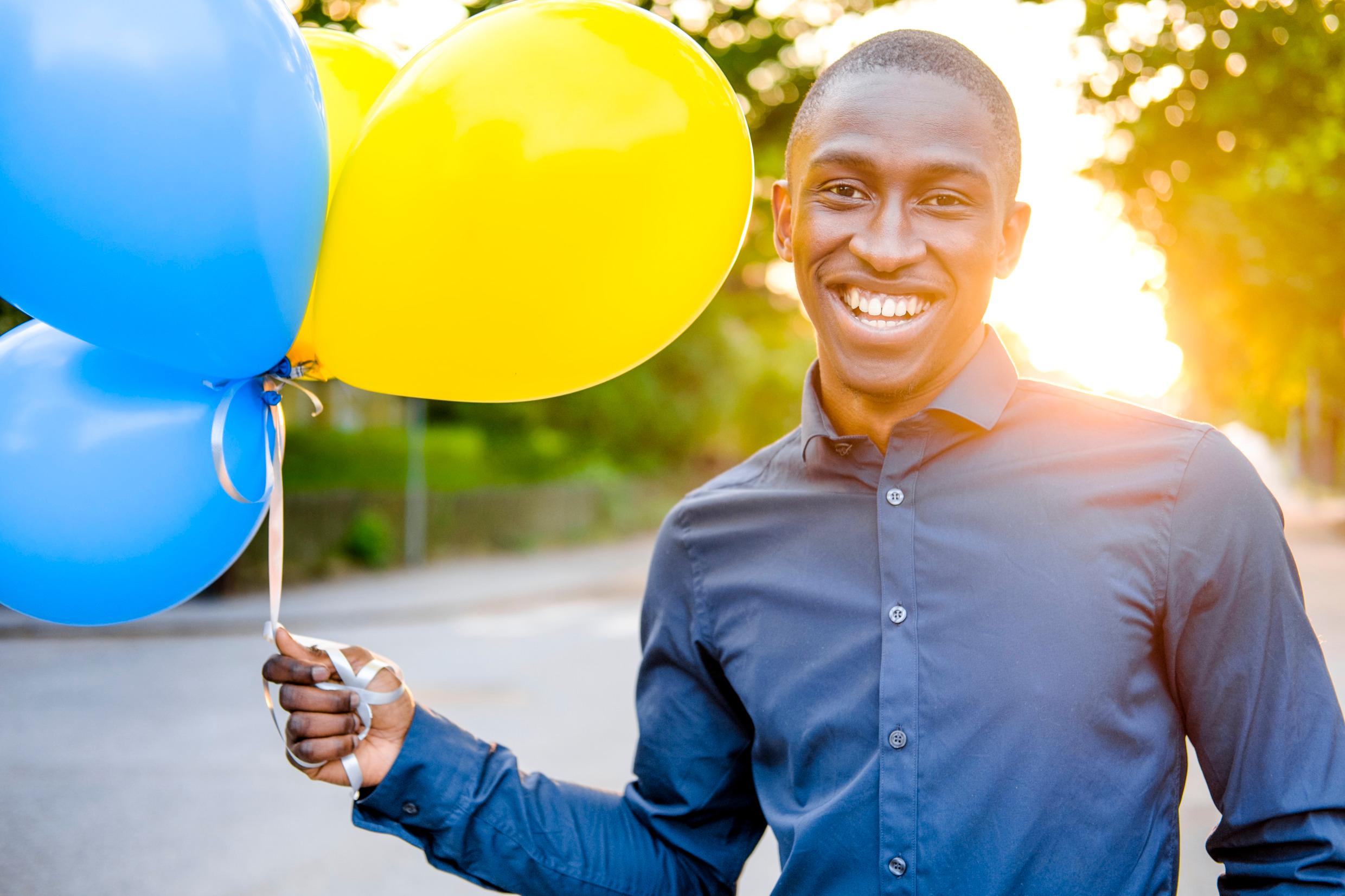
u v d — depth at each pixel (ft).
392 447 68.39
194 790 19.25
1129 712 4.35
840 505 4.86
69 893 14.71
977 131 4.40
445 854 5.03
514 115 4.03
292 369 4.58
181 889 14.83
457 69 4.14
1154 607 4.36
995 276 4.66
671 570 5.28
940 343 4.53
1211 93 21.21
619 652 33.94
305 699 4.65
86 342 4.52
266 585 48.26
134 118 3.72
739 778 5.32
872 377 4.55
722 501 5.14
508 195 4.01
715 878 5.34
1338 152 21.79
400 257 4.12
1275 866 4.23
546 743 21.71
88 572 4.44
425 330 4.23
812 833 4.57
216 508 4.53
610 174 4.04
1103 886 4.26
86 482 4.32
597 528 86.99
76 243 3.84
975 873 4.33
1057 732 4.32
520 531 73.67
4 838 16.84
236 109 3.84
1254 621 4.25
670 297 4.37
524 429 88.22
